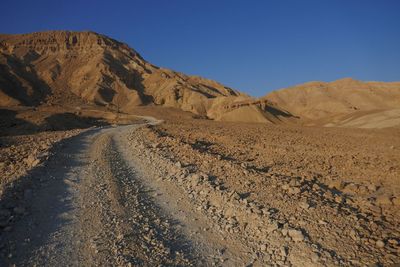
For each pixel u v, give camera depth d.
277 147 24.06
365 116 101.69
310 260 6.93
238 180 12.38
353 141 30.61
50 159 16.48
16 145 22.38
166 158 17.12
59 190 11.88
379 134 40.06
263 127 50.91
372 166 16.91
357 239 7.45
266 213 9.06
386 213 9.31
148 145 22.45
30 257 7.30
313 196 10.51
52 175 13.75
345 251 7.05
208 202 10.66
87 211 9.95
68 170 14.97
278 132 40.12
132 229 8.73
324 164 17.38
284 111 198.12
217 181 12.37
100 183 12.96
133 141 25.73
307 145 26.09
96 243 7.92
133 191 12.07
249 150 22.34
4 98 180.12
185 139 27.53
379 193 11.87
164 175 14.16
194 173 13.69
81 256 7.38
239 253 7.67
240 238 8.29
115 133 34.31
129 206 10.45
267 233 8.23
